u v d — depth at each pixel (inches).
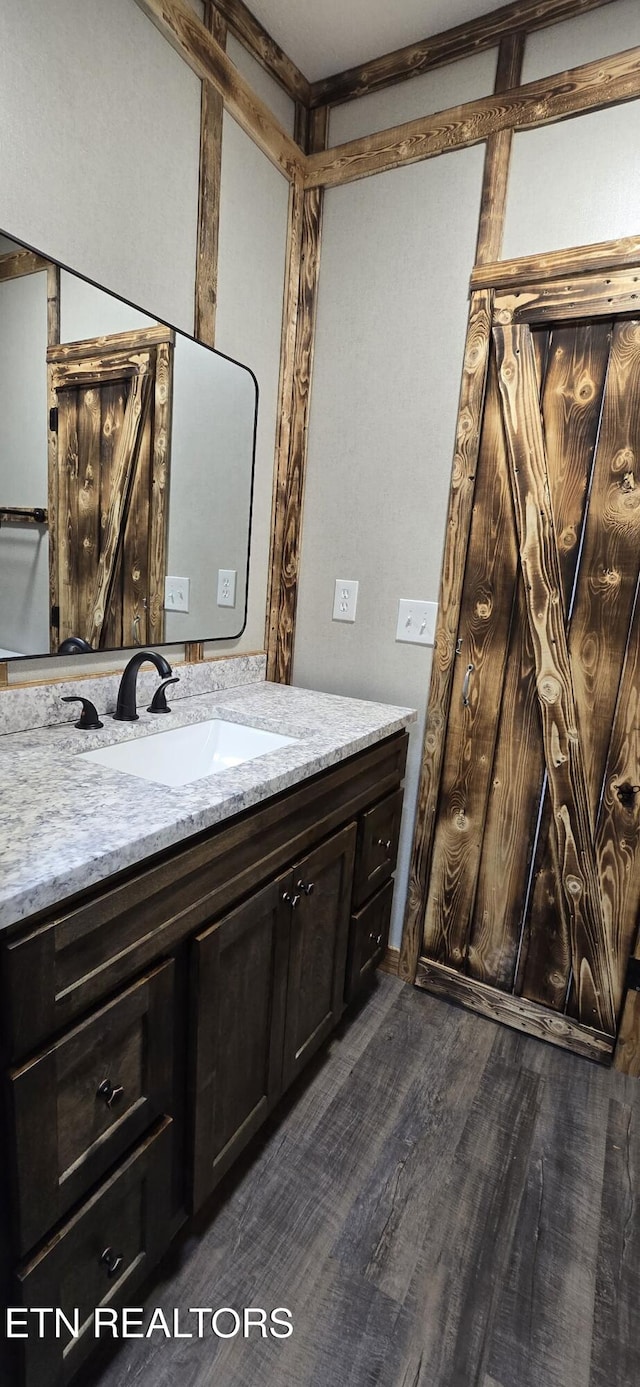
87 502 50.9
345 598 75.0
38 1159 28.3
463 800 69.9
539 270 58.2
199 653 68.3
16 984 26.1
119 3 46.5
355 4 58.2
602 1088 61.4
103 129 46.9
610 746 61.5
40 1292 29.2
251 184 63.3
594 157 55.3
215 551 67.2
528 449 61.3
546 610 62.7
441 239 63.4
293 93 68.2
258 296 67.2
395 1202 48.0
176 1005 37.0
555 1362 38.5
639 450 56.6
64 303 46.0
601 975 64.5
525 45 57.4
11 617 46.3
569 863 64.9
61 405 47.3
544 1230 46.5
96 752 48.2
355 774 56.7
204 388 61.6
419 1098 58.4
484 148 60.1
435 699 70.0
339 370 71.7
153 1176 36.8
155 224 52.9
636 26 52.9
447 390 65.2
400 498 69.7
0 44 39.0
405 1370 37.7
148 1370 37.1
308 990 53.9
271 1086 49.6
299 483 76.3
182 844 36.0
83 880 28.6
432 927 73.6
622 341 56.1
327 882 54.6
